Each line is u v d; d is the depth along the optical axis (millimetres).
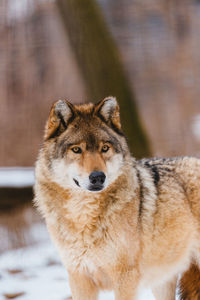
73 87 30078
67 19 21375
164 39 39281
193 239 10820
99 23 21375
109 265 9438
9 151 26938
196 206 10812
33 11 28766
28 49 29812
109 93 21062
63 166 9438
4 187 18328
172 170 11016
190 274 11414
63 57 29922
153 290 11844
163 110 38219
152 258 10031
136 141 20891
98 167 9117
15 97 29516
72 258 9609
